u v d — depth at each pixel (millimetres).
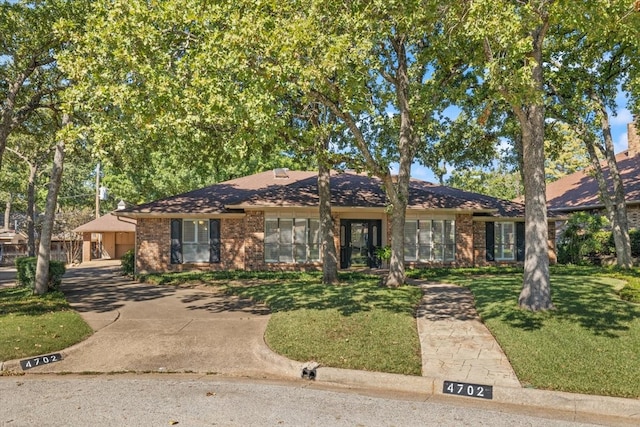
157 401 5832
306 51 8812
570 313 9203
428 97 13375
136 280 18234
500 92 8953
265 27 8539
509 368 6941
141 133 9398
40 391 6254
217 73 8492
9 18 12641
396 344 7836
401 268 14031
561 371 6453
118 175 33562
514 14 8250
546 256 9742
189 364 7617
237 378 7000
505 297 11281
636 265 21453
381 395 6246
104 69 8750
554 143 20875
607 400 5680
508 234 22781
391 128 15406
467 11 8836
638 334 7746
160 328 9602
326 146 14961
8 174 34969
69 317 10156
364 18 9422
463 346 8008
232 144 9188
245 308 11602
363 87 10188
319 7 9008
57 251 36125
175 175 30359
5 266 33969
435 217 21781
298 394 6195
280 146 10688
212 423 5078
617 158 30469
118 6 8508
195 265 20578
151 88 8211
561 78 16750
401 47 13477
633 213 24047
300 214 20641
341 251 21344
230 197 21703
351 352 7469
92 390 6297
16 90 14250
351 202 20516
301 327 8828
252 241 20266
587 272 17516
